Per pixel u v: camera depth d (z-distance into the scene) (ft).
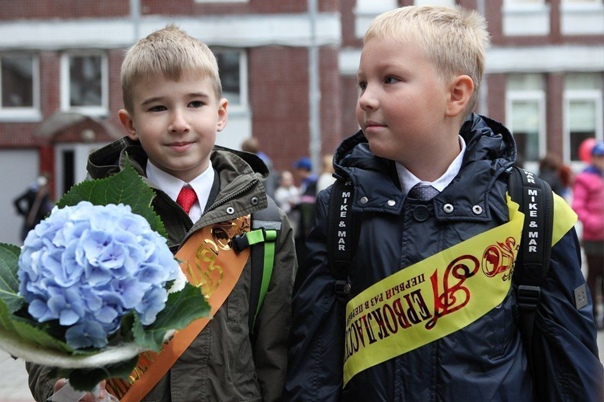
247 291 8.66
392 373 7.65
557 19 62.08
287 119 57.88
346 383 7.98
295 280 8.52
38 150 57.77
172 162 8.52
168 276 6.82
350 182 8.16
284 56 57.88
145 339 6.59
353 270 7.97
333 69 57.82
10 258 7.14
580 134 63.00
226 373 8.34
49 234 6.71
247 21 57.67
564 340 7.73
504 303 7.63
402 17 7.89
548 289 7.84
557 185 31.01
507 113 62.64
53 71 57.82
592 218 28.73
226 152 9.30
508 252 7.64
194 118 8.48
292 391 8.15
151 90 8.43
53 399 7.70
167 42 8.55
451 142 7.96
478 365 7.49
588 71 62.49
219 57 58.49
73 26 57.77
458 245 7.60
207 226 8.57
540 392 7.97
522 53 62.08
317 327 8.13
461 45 7.88
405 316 7.63
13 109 58.39
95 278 6.52
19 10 57.93
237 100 58.39
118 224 6.82
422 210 7.75
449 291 7.55
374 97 7.79
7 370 22.40
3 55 58.18
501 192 7.81
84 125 52.70
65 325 6.48
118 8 57.88
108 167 8.75
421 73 7.71
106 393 7.55
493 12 62.03
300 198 30.63
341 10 60.85
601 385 7.80
